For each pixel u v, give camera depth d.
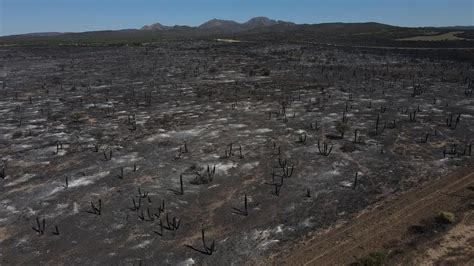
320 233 17.81
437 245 16.48
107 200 21.22
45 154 28.16
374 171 24.33
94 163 26.30
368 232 17.72
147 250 16.91
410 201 20.47
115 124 35.22
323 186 22.38
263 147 28.67
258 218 19.22
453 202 20.17
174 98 45.69
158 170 24.94
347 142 29.53
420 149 27.98
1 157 27.64
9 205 20.94
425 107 40.28
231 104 42.09
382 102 42.81
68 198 21.53
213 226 18.62
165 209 20.16
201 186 22.67
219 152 27.83
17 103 44.03
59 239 17.86
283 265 15.67
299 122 35.00
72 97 47.16
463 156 26.58
